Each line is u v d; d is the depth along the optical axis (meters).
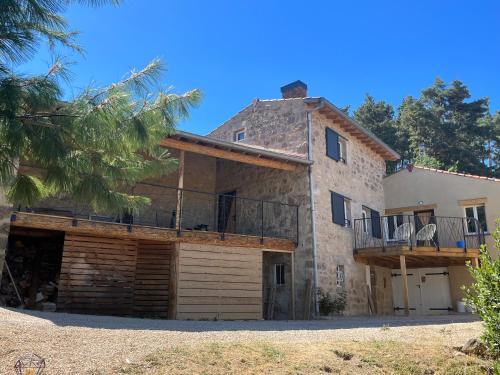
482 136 30.70
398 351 5.48
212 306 10.41
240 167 15.02
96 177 3.71
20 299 9.33
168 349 4.56
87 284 9.48
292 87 16.00
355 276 14.01
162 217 13.73
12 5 2.95
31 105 3.13
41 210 10.74
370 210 16.00
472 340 5.77
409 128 31.19
